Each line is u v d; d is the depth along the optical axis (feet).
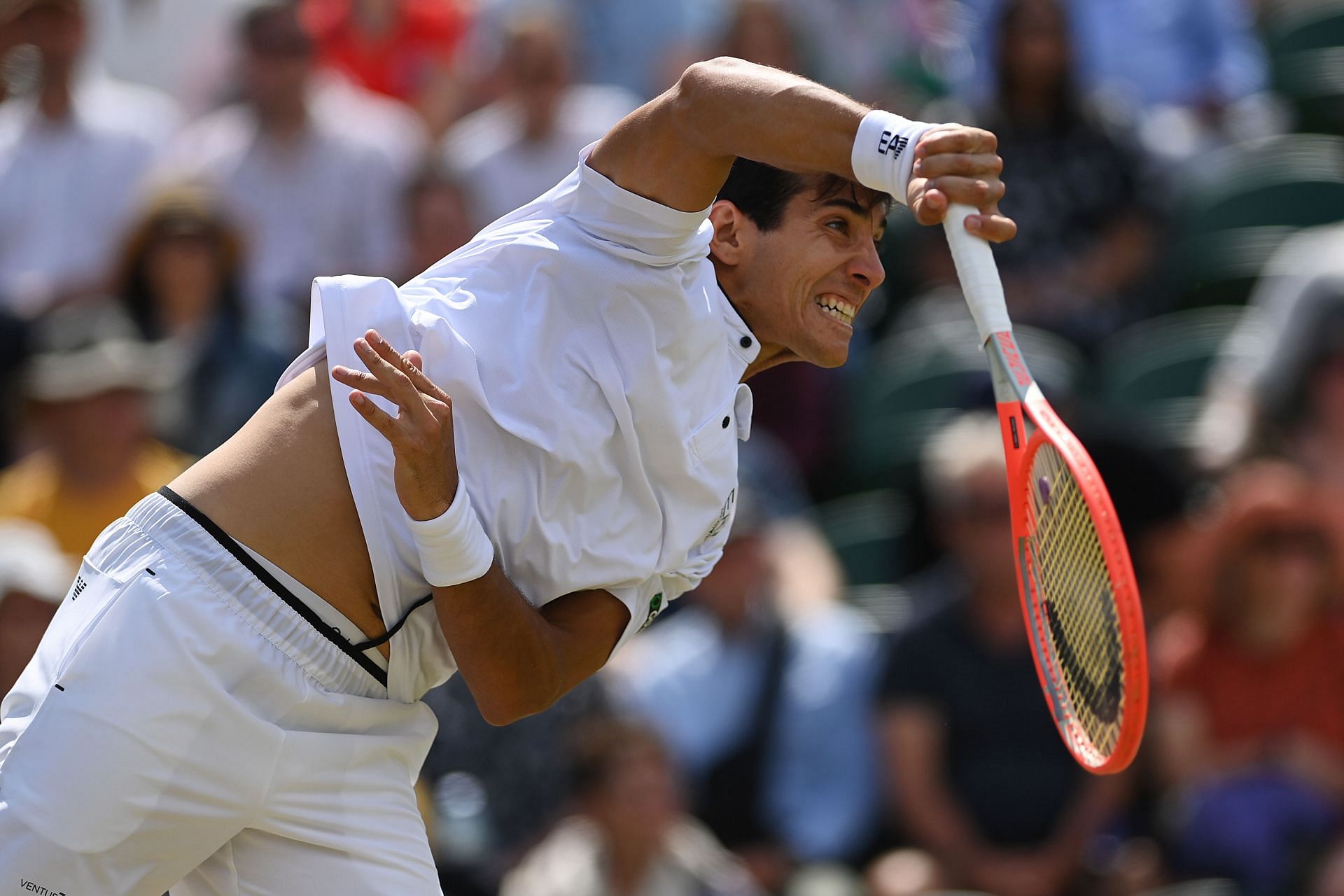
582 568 29.12
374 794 29.58
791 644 63.93
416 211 86.53
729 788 62.54
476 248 29.63
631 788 56.08
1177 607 66.03
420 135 97.25
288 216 88.02
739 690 63.62
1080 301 84.53
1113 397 80.69
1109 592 26.73
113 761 27.63
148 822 27.94
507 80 94.84
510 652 27.91
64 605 29.60
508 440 28.48
